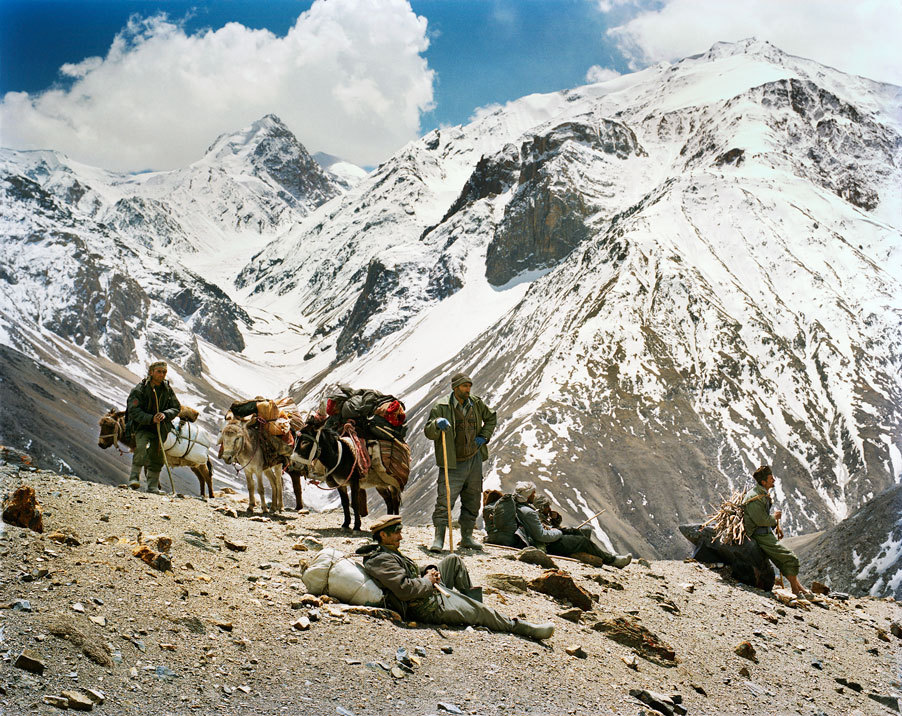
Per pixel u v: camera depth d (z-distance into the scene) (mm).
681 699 8734
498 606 10047
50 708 5910
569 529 14391
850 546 44000
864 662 11781
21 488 9164
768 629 12133
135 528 10367
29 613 7152
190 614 8008
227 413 14641
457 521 15164
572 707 7836
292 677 7297
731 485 123312
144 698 6434
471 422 12922
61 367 186625
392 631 8602
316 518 14945
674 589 13109
